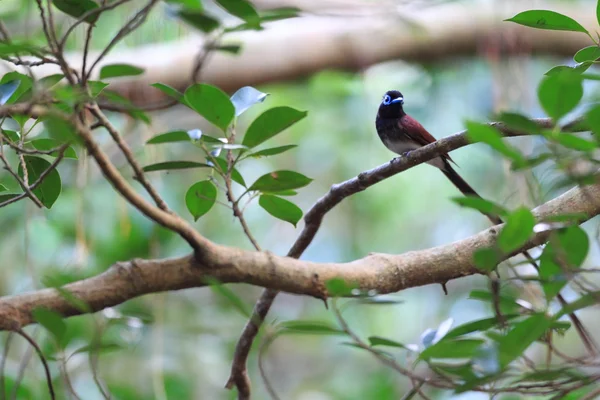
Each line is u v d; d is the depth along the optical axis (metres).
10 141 5.18
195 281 5.17
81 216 9.99
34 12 11.26
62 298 5.03
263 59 13.41
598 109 3.96
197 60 5.86
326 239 15.38
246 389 7.02
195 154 13.31
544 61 14.77
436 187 15.48
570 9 14.08
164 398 10.02
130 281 5.07
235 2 5.36
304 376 15.54
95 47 11.41
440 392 10.46
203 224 14.12
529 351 12.50
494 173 14.07
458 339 4.97
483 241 5.87
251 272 5.25
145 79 11.94
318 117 15.42
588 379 4.89
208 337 13.01
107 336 9.41
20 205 11.75
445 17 14.03
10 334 5.46
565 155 4.39
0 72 8.75
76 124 4.37
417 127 11.04
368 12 13.73
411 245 15.24
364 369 15.31
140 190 12.30
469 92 14.80
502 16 13.48
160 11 11.19
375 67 14.74
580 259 4.56
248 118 14.63
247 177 14.71
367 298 5.48
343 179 15.44
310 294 5.47
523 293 7.18
